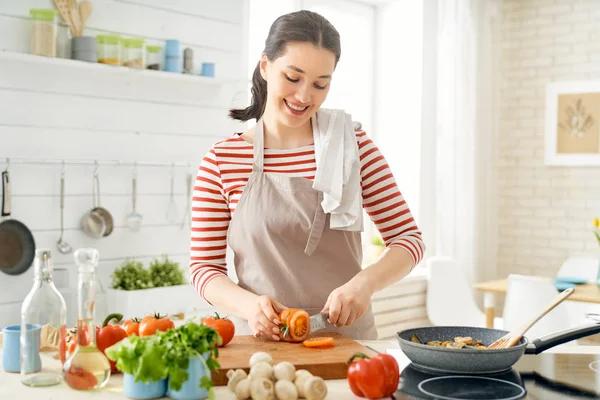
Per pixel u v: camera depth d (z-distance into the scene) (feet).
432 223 17.13
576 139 17.69
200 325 4.23
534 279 11.83
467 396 4.28
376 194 6.32
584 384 4.63
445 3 16.72
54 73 10.39
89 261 4.40
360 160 6.33
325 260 6.15
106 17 10.95
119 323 5.39
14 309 10.09
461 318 14.84
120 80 11.16
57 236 10.52
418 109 16.62
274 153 6.16
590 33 17.48
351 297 5.35
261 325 5.28
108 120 11.05
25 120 10.12
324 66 5.51
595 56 17.43
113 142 11.12
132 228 11.33
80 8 10.53
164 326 5.01
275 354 4.93
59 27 10.35
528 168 18.40
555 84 17.93
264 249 6.10
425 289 16.17
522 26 18.39
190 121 12.14
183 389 4.14
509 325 12.07
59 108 10.48
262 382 4.11
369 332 6.27
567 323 11.71
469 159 16.98
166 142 11.82
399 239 6.14
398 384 4.42
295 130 6.18
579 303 12.70
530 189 18.40
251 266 6.16
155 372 4.02
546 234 18.17
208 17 12.33
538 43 18.17
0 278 9.94
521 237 18.56
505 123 18.69
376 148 6.43
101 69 10.46
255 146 6.12
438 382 4.60
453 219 16.83
